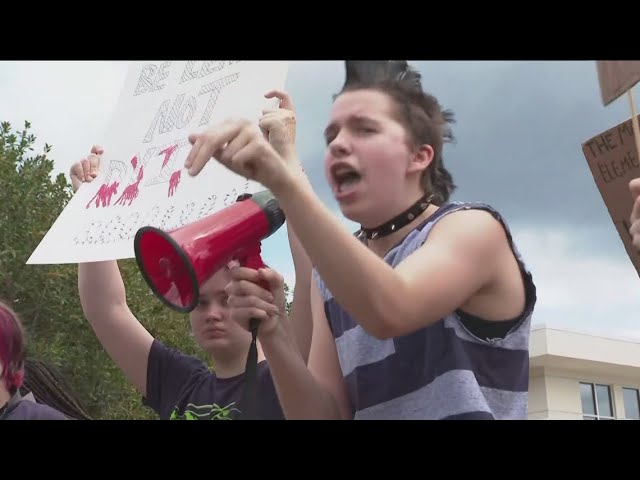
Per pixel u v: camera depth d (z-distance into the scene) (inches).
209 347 88.8
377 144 60.0
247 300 60.6
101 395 342.6
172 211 71.1
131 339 96.8
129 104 84.3
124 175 80.0
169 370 96.3
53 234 81.5
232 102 70.7
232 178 67.1
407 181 62.1
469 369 57.3
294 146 52.3
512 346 60.1
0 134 369.4
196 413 87.0
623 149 66.8
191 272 51.9
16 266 333.7
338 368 68.4
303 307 79.2
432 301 51.9
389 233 62.8
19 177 355.6
